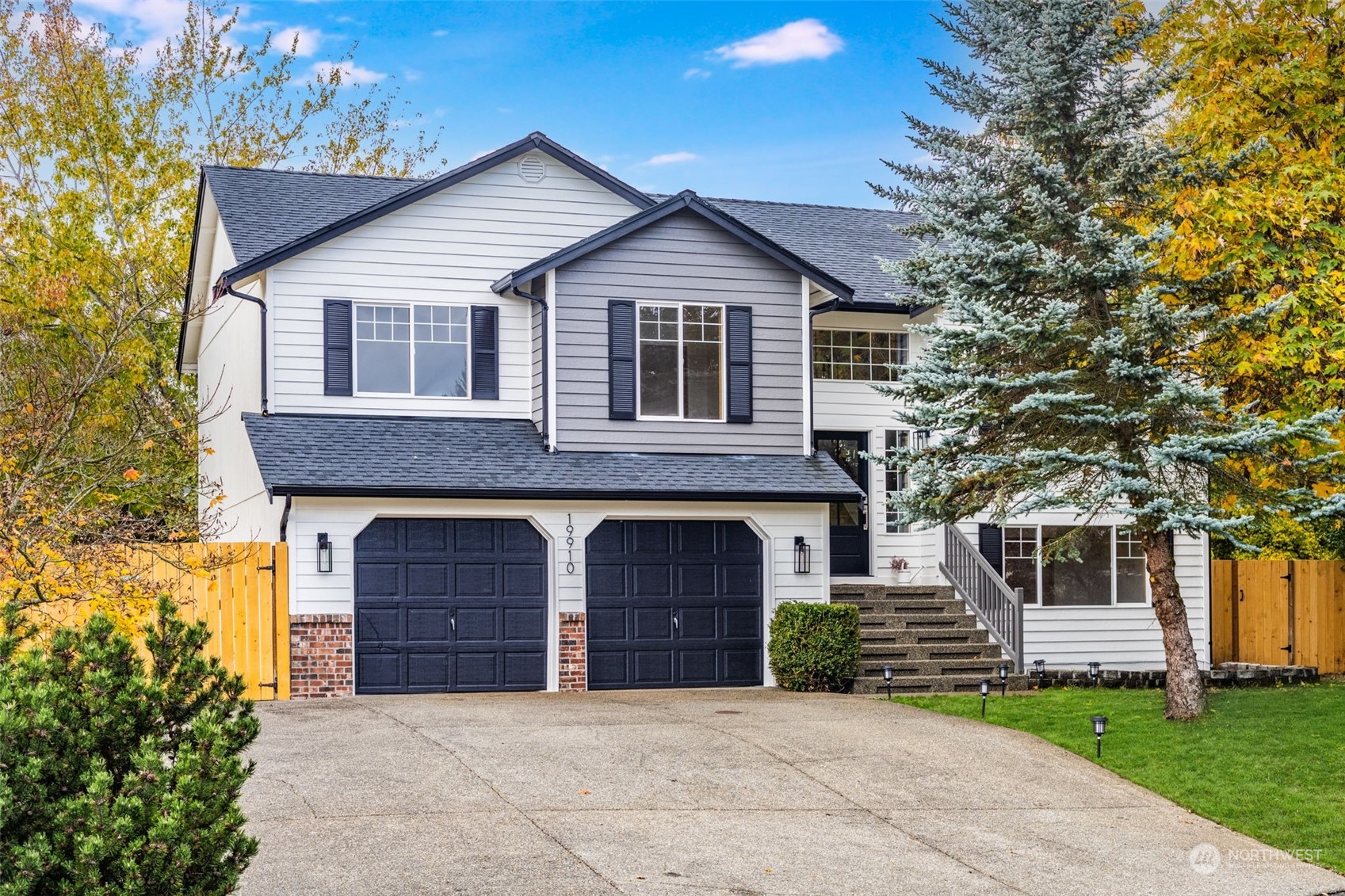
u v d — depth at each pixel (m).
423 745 13.80
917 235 18.09
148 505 22.78
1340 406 17.11
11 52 32.00
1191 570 24.12
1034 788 13.05
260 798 11.45
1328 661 22.97
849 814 11.87
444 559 18.86
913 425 17.00
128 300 17.84
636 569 19.86
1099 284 15.98
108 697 7.14
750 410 21.00
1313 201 16.55
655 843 10.62
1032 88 16.16
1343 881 10.56
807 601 20.56
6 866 6.44
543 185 21.27
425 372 20.48
